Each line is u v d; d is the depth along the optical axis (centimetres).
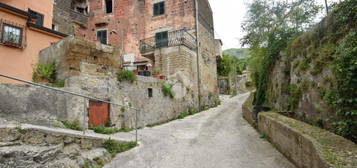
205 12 1933
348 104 371
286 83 753
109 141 544
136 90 958
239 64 3045
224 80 2691
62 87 643
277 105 813
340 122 379
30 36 946
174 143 668
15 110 497
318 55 516
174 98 1277
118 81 840
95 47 759
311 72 536
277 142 544
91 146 493
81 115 658
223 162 489
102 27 1944
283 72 774
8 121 452
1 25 844
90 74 721
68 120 620
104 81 766
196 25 1642
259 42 968
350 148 317
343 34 427
